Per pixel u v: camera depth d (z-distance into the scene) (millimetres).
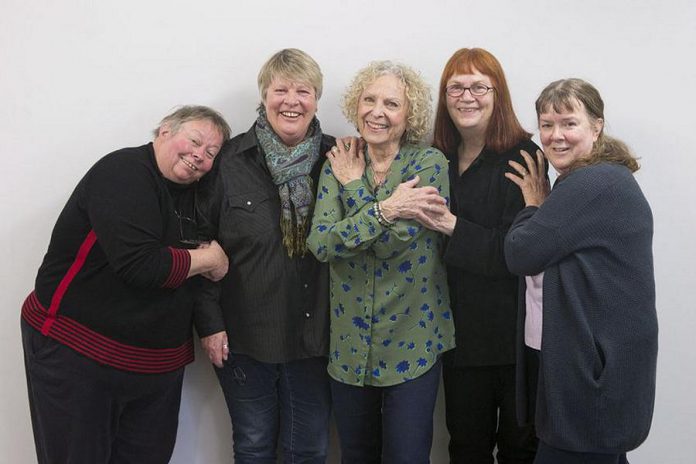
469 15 2002
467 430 1825
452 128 1813
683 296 2156
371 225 1529
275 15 1933
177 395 1789
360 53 1981
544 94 1530
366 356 1639
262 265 1717
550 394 1416
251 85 1952
